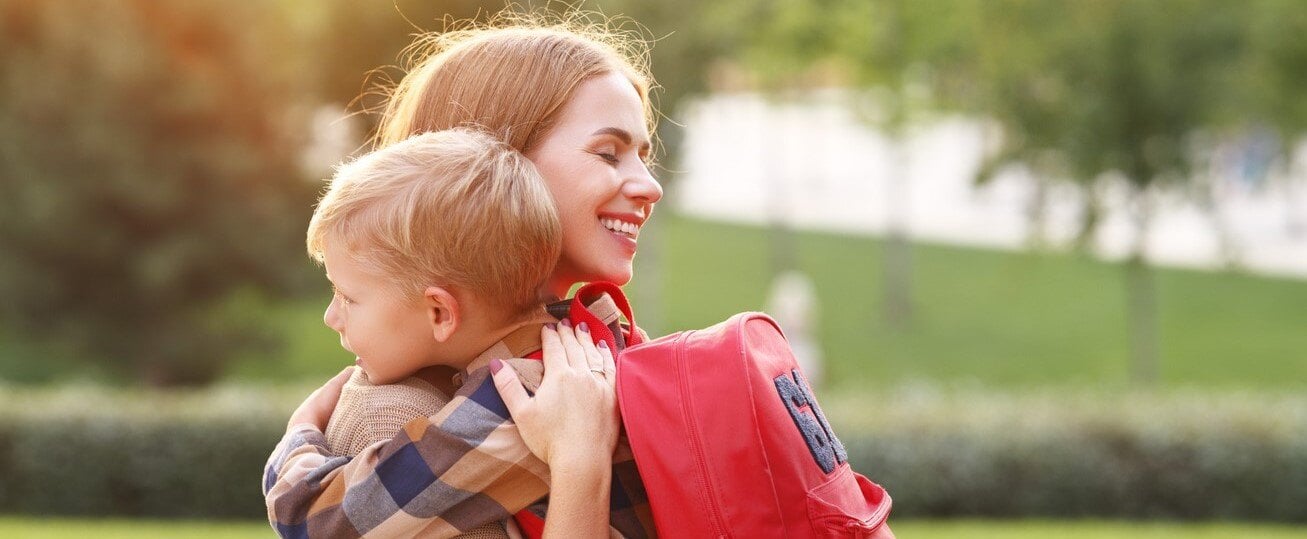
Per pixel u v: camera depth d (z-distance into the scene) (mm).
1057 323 19219
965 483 8414
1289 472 8336
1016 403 9195
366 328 1618
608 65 1729
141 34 14328
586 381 1599
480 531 1595
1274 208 25109
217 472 8758
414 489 1557
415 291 1583
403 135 1799
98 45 14109
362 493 1558
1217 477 8391
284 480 1609
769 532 1542
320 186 15102
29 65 14234
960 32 12891
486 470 1572
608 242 1692
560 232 1625
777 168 22703
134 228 14875
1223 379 16469
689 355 1607
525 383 1629
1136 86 12102
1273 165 14609
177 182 14555
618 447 1633
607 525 1582
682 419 1565
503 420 1588
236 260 15055
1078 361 17375
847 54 14250
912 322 19344
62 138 14289
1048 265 21953
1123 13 11883
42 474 8758
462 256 1569
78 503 8773
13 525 7566
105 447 8750
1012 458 8438
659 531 1571
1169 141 12273
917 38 13383
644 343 1769
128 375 16562
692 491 1546
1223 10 11898
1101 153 12320
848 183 29078
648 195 1702
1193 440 8430
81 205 14430
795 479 1563
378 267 1586
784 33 13922
